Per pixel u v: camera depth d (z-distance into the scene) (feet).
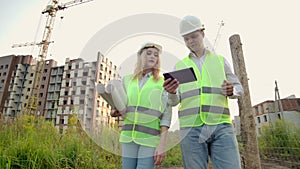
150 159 4.49
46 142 9.73
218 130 5.17
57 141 10.37
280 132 16.57
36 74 105.29
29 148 8.48
